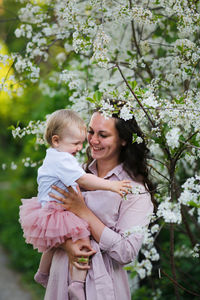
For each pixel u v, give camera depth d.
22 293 4.09
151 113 1.96
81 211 2.04
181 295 3.20
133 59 2.89
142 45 2.78
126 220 2.03
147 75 3.05
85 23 2.33
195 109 1.96
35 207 2.19
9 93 2.73
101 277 1.98
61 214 2.03
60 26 3.07
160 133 1.92
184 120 1.97
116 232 2.04
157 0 2.41
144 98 1.93
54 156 2.11
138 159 2.19
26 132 2.63
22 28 3.02
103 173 2.25
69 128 2.13
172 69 2.74
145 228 1.78
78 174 2.02
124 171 2.18
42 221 2.03
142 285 3.61
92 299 1.97
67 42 3.09
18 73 2.88
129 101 1.99
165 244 3.57
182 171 3.13
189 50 2.37
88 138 2.21
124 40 3.09
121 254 1.96
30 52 2.97
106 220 2.06
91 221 2.01
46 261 2.24
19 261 4.68
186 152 2.07
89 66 3.25
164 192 2.27
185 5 2.28
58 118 2.15
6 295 4.05
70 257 2.01
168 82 2.66
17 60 2.78
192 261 3.40
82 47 2.22
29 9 3.09
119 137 2.14
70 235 2.01
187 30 2.30
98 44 2.07
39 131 2.62
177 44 2.37
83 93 2.84
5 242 5.23
